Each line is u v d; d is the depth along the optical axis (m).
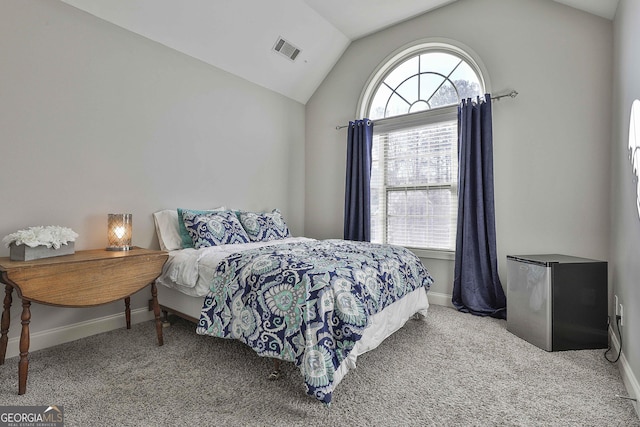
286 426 1.34
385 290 1.92
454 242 3.20
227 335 1.80
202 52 3.05
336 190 4.00
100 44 2.41
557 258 2.30
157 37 2.74
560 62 2.61
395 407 1.48
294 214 4.17
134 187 2.62
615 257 2.18
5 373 1.76
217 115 3.27
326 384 1.41
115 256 1.98
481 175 2.85
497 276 2.80
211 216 2.80
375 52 3.67
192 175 3.05
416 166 3.44
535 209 2.71
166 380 1.70
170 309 2.49
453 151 3.21
